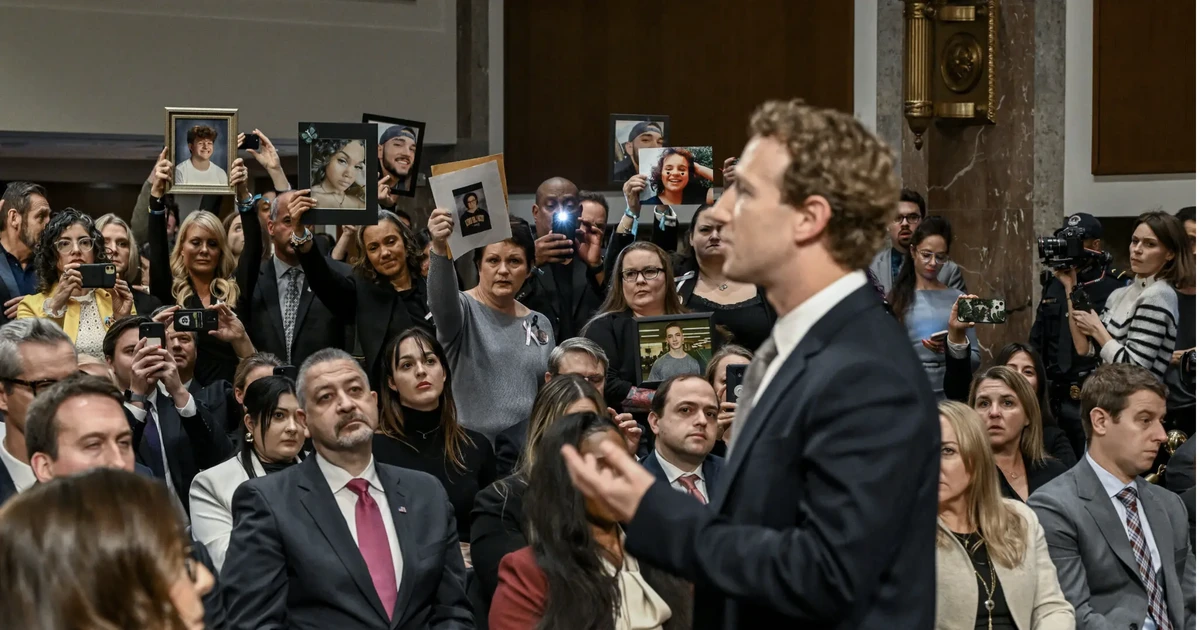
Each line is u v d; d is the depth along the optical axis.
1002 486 4.37
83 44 8.20
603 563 2.87
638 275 4.98
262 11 8.61
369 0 8.88
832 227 1.60
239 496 3.38
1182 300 5.19
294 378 4.25
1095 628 3.64
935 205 7.72
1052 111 7.54
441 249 4.75
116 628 1.32
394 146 5.72
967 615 3.27
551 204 6.19
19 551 1.33
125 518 1.36
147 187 6.95
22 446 3.24
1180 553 3.90
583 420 2.92
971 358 5.08
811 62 8.34
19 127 8.09
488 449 4.39
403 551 3.38
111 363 4.43
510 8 9.24
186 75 8.43
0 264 5.67
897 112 7.78
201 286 5.66
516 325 5.02
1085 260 5.47
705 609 1.74
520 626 2.86
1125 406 3.79
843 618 1.52
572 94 9.20
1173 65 7.59
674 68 8.94
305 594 3.28
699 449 3.74
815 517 1.51
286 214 5.51
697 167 5.75
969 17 7.49
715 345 4.69
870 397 1.54
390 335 5.31
